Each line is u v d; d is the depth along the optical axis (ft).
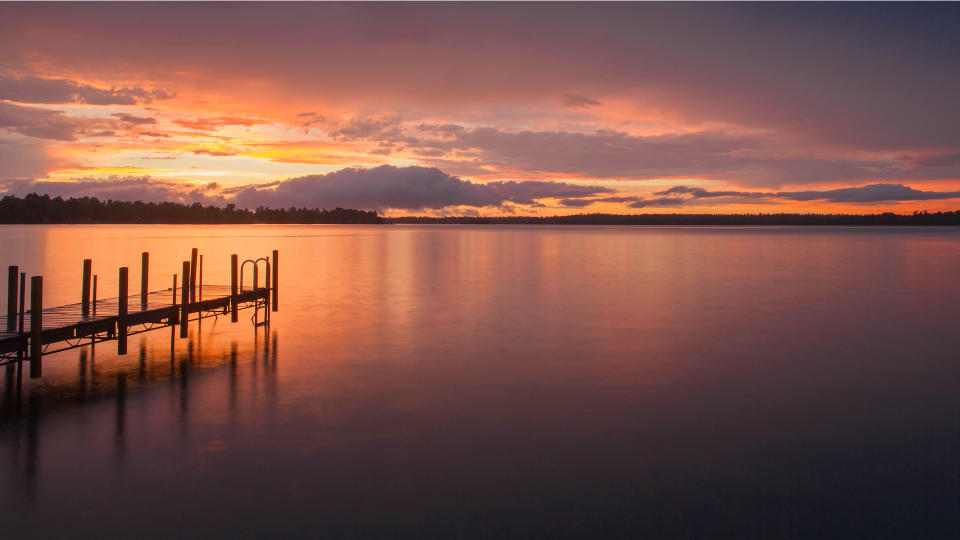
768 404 31.40
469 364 40.04
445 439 26.27
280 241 259.39
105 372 37.47
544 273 108.99
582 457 24.45
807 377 36.78
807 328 53.52
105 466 23.25
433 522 19.36
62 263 125.49
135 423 28.09
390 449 25.12
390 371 38.11
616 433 27.12
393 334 50.70
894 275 105.09
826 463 24.06
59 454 24.36
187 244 219.00
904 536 18.86
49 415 29.14
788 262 137.49
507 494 21.27
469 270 115.44
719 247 214.69
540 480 22.38
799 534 18.94
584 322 56.75
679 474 22.98
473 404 31.24
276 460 23.93
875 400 32.19
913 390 34.06
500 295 77.10
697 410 30.37
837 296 75.97
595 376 36.94
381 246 216.95
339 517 19.60
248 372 37.73
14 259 136.26
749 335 50.39
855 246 222.48
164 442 25.72
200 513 19.75
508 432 27.17
